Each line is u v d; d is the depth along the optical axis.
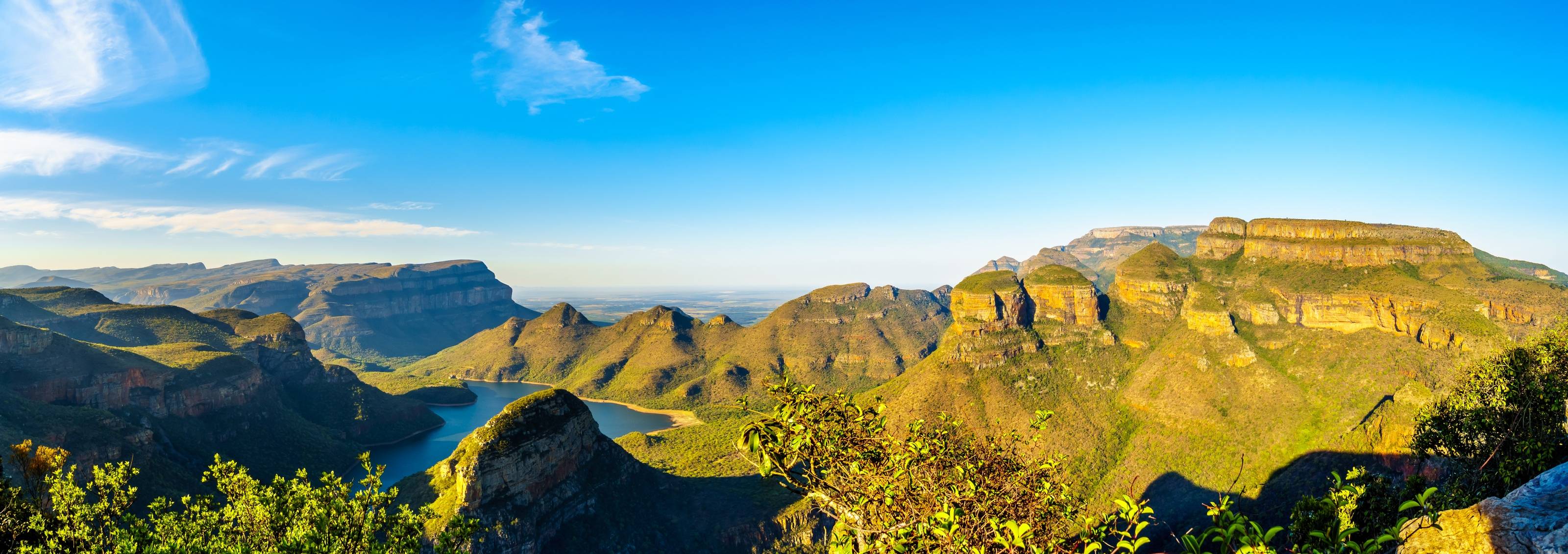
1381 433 93.06
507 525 84.44
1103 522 8.96
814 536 103.00
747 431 9.82
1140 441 126.62
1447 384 104.44
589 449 103.12
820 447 9.80
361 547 30.36
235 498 32.75
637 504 104.06
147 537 25.73
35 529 25.17
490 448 86.19
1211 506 8.30
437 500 88.69
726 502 112.69
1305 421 113.06
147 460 105.38
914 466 9.66
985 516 9.40
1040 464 10.07
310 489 32.09
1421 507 8.93
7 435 87.62
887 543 9.22
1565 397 26.38
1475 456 29.23
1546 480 8.10
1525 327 112.44
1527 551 7.28
